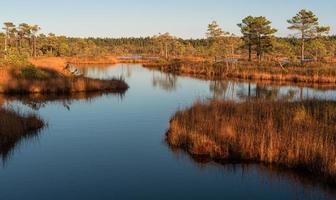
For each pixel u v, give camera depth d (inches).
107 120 849.5
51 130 749.3
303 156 506.6
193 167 531.8
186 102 1117.1
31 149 620.1
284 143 532.4
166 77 1991.9
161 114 922.7
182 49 4035.4
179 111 813.9
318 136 540.4
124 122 828.6
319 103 808.3
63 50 3917.3
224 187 462.6
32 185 470.6
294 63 2336.4
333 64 2268.7
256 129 597.9
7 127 661.9
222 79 1887.3
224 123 634.2
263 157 536.7
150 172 514.0
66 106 1035.3
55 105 1050.7
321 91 1392.7
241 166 529.0
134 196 438.6
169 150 611.2
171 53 4360.2
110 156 583.2
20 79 1322.6
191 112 772.0
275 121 637.3
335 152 481.4
